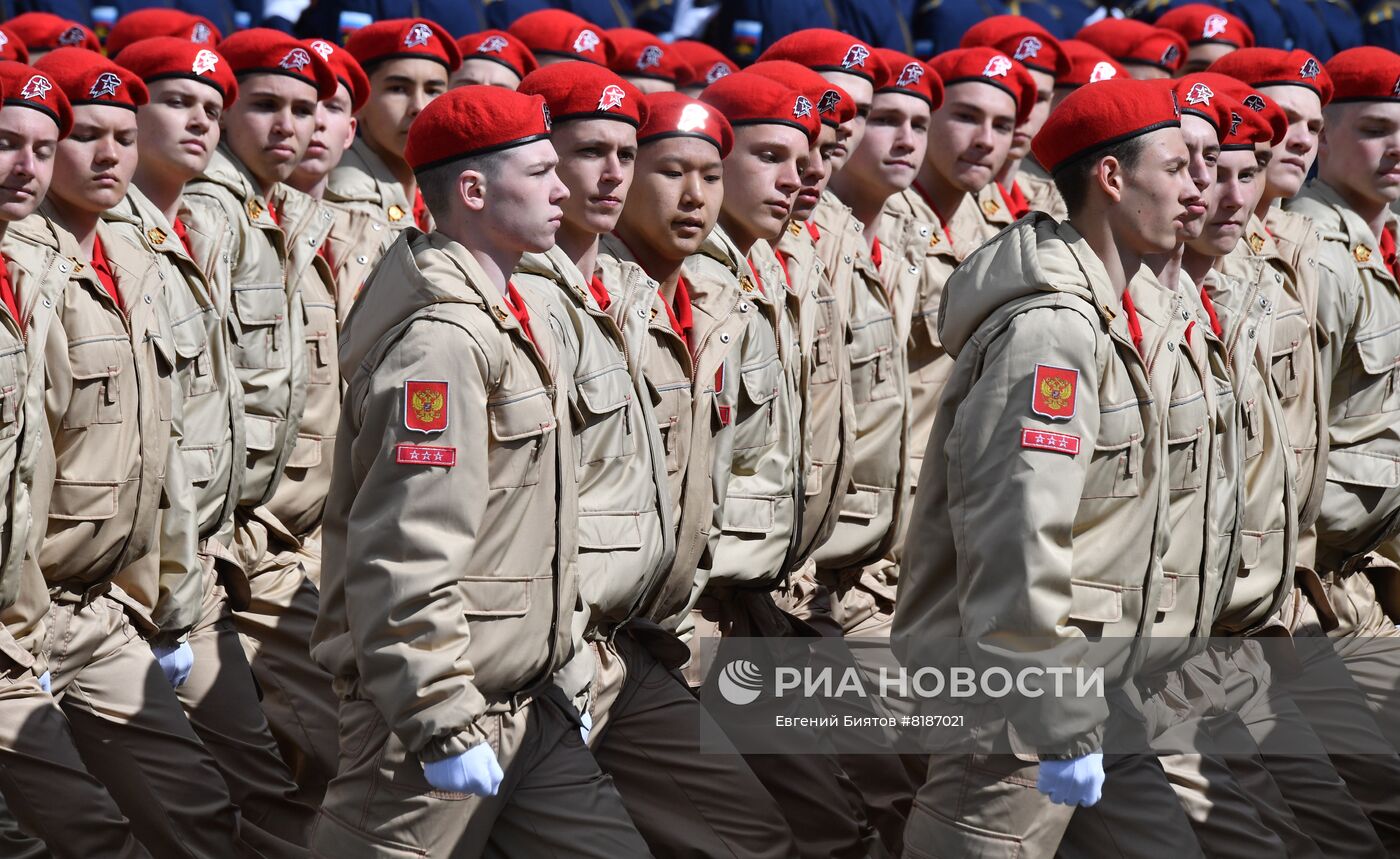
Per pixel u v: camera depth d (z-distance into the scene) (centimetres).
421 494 1555
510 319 1620
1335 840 2233
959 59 2873
